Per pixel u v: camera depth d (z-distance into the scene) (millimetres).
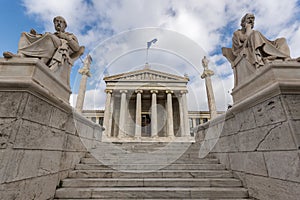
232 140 3779
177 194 3004
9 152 1972
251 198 2953
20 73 2398
